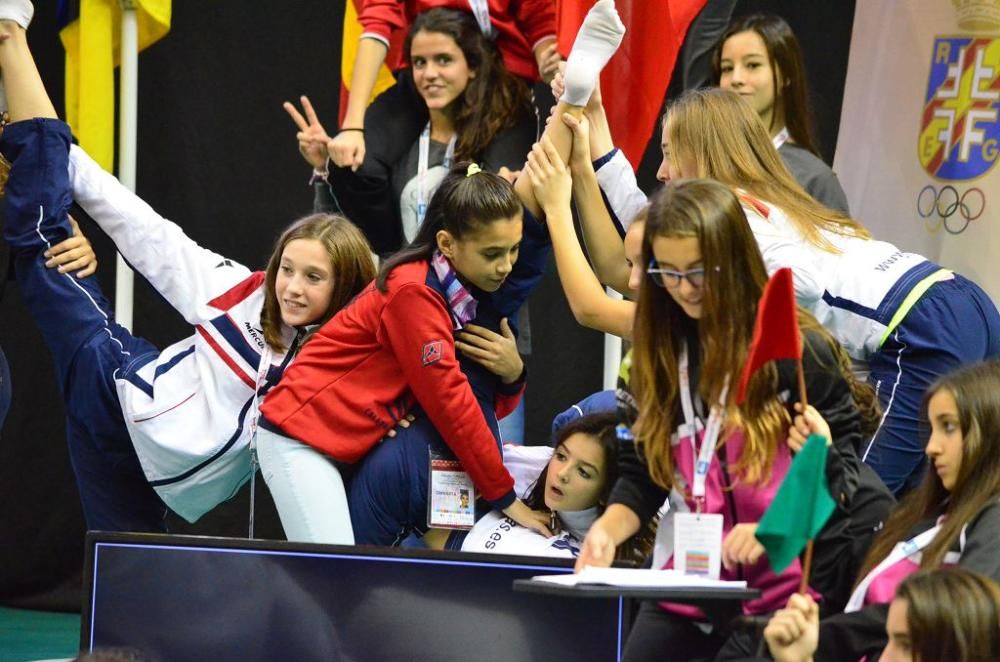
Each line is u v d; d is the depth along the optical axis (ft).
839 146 51.37
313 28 61.87
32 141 41.11
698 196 27.37
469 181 36.01
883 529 28.91
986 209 48.47
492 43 45.52
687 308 27.73
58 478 61.31
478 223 35.45
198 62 61.93
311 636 29.63
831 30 58.70
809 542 24.39
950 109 49.29
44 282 41.01
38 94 42.04
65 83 58.95
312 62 61.98
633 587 24.73
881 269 36.14
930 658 23.16
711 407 27.96
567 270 35.68
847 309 36.09
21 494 61.52
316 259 39.06
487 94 44.98
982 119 48.75
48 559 61.11
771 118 42.50
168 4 54.24
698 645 29.89
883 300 35.83
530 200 37.11
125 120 53.26
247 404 40.11
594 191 38.11
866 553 28.94
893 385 35.99
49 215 41.04
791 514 23.47
